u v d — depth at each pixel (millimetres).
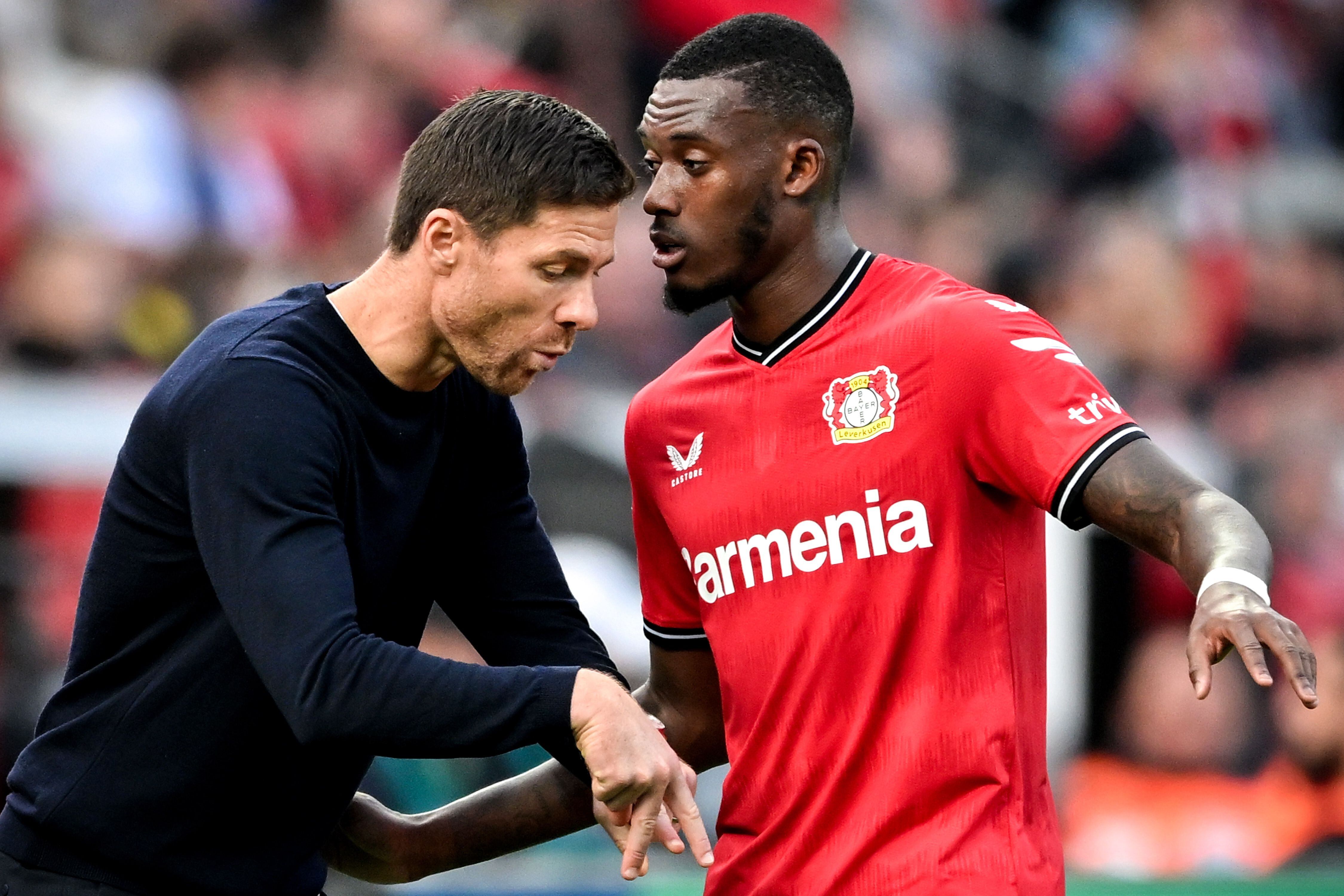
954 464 9938
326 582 8805
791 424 10297
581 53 33344
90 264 25562
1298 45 40438
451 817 11625
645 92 34062
